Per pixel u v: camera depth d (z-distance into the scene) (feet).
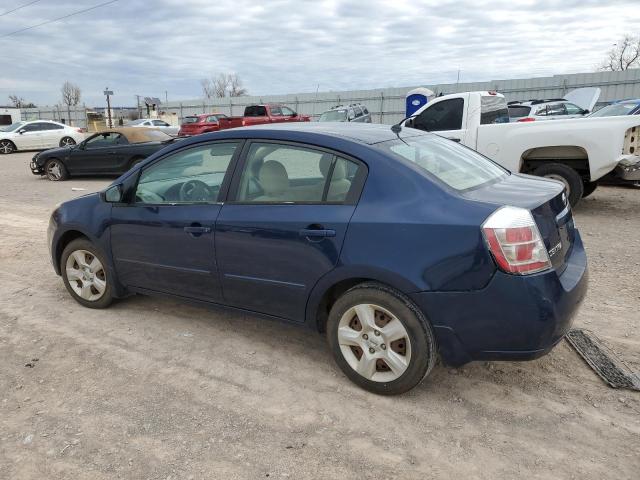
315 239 10.29
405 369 9.84
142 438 9.17
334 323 10.61
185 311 14.84
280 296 11.12
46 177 49.03
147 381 11.08
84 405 10.19
